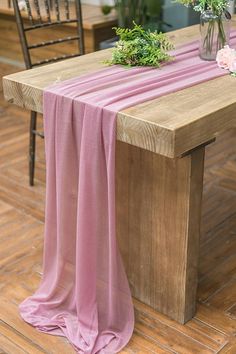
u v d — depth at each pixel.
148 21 3.99
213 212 2.77
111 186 1.73
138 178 1.94
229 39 2.32
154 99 1.72
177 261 1.93
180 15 4.02
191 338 1.95
